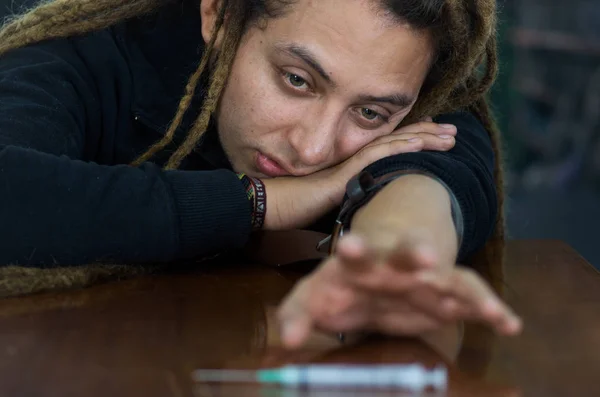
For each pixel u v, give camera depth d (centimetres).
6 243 166
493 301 111
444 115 225
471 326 144
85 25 217
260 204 192
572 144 687
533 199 639
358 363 126
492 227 194
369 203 159
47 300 160
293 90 190
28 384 120
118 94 219
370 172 172
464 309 117
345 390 119
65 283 166
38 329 143
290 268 186
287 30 185
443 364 128
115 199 172
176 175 183
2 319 148
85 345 135
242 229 184
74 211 169
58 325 145
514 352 134
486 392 119
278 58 187
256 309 155
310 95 190
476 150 207
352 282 118
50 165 171
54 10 216
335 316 123
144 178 177
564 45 659
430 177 168
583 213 610
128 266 177
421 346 134
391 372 120
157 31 221
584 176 679
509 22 484
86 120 213
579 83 692
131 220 173
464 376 124
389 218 141
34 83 202
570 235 563
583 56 684
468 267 189
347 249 111
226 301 160
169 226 175
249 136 198
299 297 115
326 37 181
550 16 688
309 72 185
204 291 167
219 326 145
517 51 648
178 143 217
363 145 199
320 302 117
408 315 128
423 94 214
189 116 215
